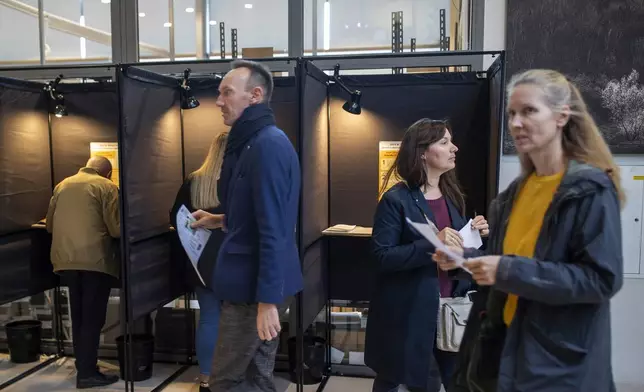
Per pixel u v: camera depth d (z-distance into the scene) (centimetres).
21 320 386
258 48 360
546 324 121
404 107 329
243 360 195
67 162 366
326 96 329
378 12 345
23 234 346
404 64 328
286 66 343
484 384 139
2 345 393
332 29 348
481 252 160
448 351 218
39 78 371
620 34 302
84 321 324
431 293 211
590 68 306
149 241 301
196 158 346
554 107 125
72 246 314
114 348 380
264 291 179
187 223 237
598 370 120
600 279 115
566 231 120
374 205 336
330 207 342
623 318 315
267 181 181
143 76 291
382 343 217
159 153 313
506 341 129
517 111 128
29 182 348
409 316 211
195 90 343
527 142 128
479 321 147
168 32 371
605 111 306
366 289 346
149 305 302
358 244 345
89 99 357
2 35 378
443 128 220
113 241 327
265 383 200
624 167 308
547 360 120
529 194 136
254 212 185
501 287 122
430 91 325
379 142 333
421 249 203
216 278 192
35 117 352
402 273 213
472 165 322
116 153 356
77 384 330
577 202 119
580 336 119
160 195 315
